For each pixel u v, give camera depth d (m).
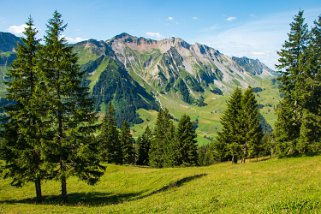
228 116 59.97
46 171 31.45
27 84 31.42
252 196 17.95
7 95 31.03
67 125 31.20
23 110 30.48
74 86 30.17
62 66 29.94
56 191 42.66
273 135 47.66
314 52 44.12
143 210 20.17
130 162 100.81
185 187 31.81
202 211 16.05
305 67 43.53
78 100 31.48
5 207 28.28
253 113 55.53
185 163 73.31
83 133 31.34
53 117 30.72
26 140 30.14
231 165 51.84
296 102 45.03
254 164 45.06
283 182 22.70
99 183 48.09
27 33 31.36
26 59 31.30
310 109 44.22
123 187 44.75
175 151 74.62
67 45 31.36
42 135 30.38
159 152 88.75
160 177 45.41
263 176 30.00
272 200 14.60
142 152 104.19
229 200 17.75
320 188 17.14
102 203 33.91
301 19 44.53
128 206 23.67
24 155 30.20
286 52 45.41
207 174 39.12
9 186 44.62
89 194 41.56
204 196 22.62
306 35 44.50
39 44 31.62
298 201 12.77
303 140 43.62
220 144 64.31
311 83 42.88
